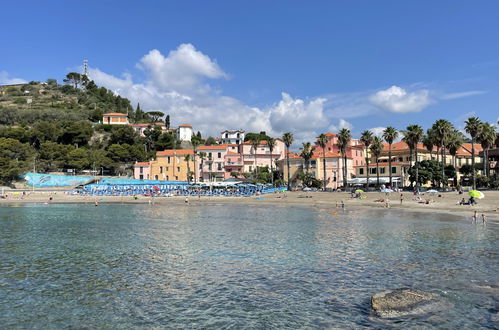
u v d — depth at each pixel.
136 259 25.84
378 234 35.69
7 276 21.67
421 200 66.06
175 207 70.12
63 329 14.67
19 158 120.44
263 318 15.50
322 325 14.74
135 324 15.09
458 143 96.00
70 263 24.73
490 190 84.88
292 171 124.44
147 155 144.88
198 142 182.62
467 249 28.25
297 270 22.66
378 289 18.91
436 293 18.05
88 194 98.25
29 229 40.59
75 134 146.38
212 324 14.97
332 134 139.25
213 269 23.06
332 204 71.38
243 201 82.75
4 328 14.77
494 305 16.41
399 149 117.94
